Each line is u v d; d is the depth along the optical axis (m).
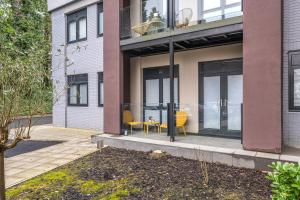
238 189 4.50
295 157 5.54
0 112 3.19
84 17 12.10
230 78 8.37
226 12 7.42
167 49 9.40
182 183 4.84
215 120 8.16
